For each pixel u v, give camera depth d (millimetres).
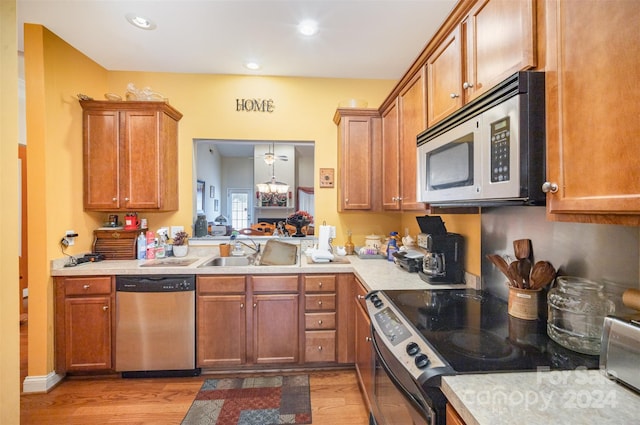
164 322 2238
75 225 2389
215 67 2762
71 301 2195
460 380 789
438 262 1796
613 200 645
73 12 1965
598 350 913
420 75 1760
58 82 2240
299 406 1946
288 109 2967
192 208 2916
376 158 2678
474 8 1198
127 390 2121
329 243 2807
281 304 2330
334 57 2566
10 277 1021
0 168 992
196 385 2184
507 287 1447
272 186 3732
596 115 685
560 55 786
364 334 1863
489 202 1065
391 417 1193
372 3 1886
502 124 929
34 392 2076
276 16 2014
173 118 2764
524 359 898
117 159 2506
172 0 1862
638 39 593
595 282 995
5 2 1007
